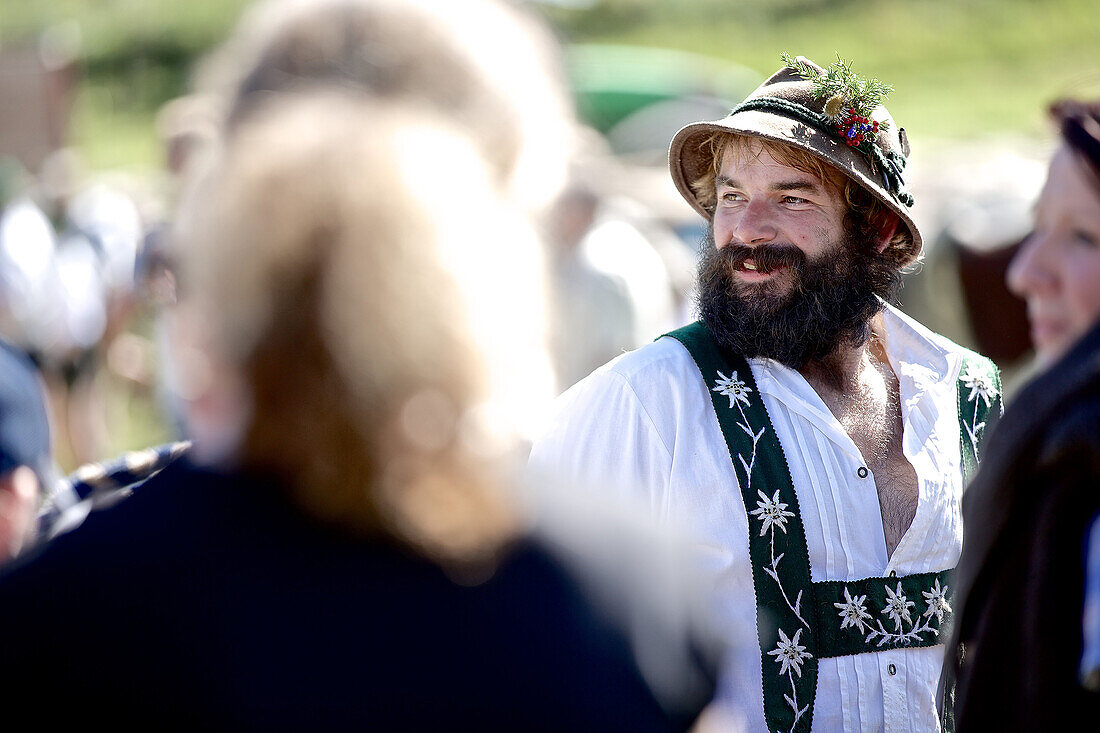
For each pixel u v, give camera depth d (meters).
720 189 4.00
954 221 8.59
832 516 3.71
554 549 1.84
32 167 13.61
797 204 3.87
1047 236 2.62
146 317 12.20
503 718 1.73
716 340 3.91
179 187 1.84
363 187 1.67
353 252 1.64
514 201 1.89
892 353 4.17
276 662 1.69
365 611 1.72
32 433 4.17
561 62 1.98
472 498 1.71
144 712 1.67
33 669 1.68
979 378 4.24
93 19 37.38
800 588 3.64
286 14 1.82
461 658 1.73
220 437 1.80
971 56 34.91
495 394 1.72
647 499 3.71
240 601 1.70
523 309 1.78
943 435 4.00
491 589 1.77
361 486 1.69
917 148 18.20
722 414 3.76
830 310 3.83
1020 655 2.57
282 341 1.67
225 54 1.87
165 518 1.76
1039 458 2.50
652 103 15.49
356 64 1.78
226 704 1.67
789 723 3.55
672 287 11.20
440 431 1.67
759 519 3.65
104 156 29.14
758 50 35.56
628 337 9.57
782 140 3.71
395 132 1.72
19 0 39.12
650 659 1.85
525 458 1.92
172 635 1.69
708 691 1.93
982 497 2.66
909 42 35.88
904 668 3.71
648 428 3.74
